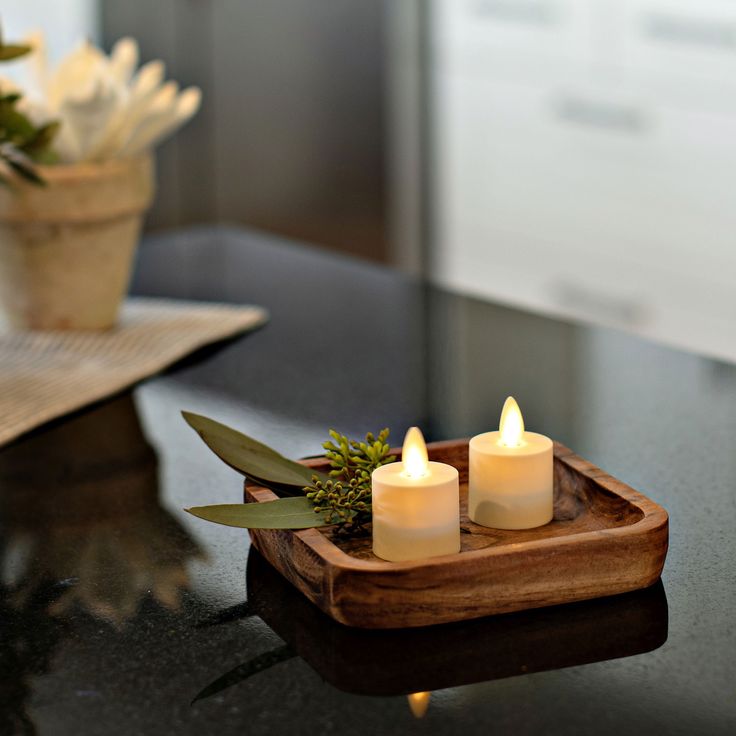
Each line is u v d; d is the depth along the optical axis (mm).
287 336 1535
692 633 1020
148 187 1536
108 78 1498
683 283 2973
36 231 1488
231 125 3684
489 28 3271
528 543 1036
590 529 1088
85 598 1077
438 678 989
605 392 1367
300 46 3605
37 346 1502
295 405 1367
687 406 1332
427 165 3537
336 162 3678
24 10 3189
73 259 1506
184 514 1179
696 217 2893
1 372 1434
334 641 1021
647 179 2984
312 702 976
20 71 1505
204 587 1083
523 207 3330
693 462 1229
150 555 1125
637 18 2908
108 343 1508
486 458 1086
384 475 1054
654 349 1469
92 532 1157
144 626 1046
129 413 1356
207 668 1006
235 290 1727
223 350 1503
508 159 3324
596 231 3152
